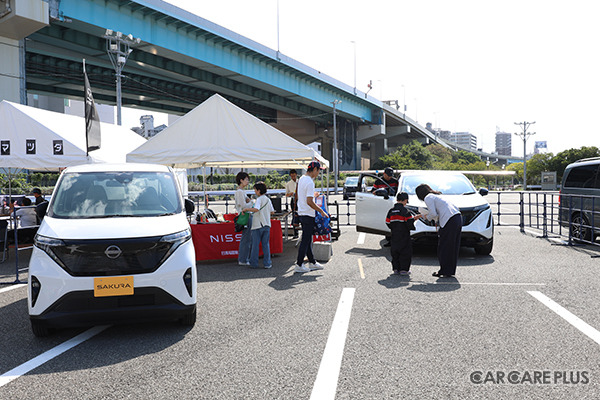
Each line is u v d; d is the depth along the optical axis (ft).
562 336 14.60
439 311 17.53
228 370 12.21
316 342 14.29
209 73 158.20
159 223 16.06
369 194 34.42
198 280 24.09
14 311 18.66
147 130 352.69
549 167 301.84
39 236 15.14
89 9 100.58
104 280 14.24
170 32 120.67
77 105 336.90
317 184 208.64
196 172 182.91
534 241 37.86
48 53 122.52
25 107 37.73
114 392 10.98
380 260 29.68
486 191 32.73
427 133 403.34
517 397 10.51
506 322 16.10
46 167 37.55
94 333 15.66
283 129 261.65
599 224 33.40
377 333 15.07
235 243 30.48
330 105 215.31
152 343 14.51
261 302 19.27
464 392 10.76
